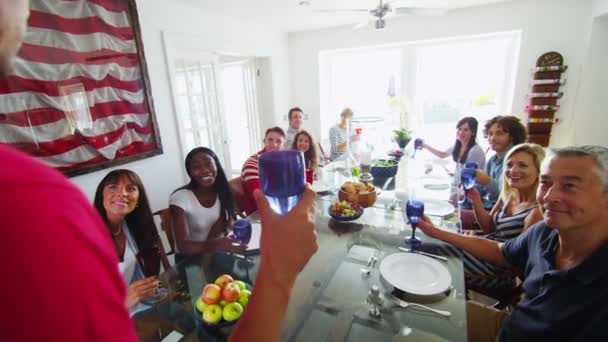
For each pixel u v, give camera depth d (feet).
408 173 7.83
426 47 12.59
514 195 5.14
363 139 9.56
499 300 4.54
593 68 9.64
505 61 11.59
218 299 3.06
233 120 15.39
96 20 6.77
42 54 5.91
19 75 5.59
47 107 6.06
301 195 1.46
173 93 8.96
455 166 8.32
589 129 10.09
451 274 3.67
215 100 11.35
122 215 4.60
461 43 12.07
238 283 3.26
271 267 1.28
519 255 3.96
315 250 1.34
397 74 13.50
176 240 5.16
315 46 14.12
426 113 13.34
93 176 7.08
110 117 7.27
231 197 6.09
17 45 0.77
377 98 14.20
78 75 6.53
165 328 3.19
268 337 1.21
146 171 8.46
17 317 0.61
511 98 11.52
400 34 12.37
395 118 13.64
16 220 0.60
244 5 9.71
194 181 5.73
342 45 13.51
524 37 10.53
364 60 14.02
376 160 7.98
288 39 14.60
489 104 12.23
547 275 3.03
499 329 3.93
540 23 10.25
